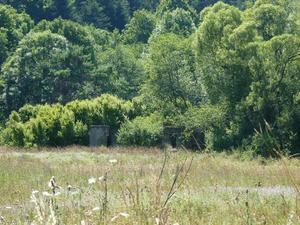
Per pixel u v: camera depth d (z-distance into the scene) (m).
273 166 37.09
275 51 73.94
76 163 49.53
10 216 13.96
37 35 139.50
